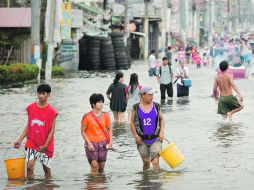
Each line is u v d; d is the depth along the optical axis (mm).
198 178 27266
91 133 28938
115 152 34844
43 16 102625
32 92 70875
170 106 57031
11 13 102000
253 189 24781
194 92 71062
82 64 119312
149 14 180125
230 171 28891
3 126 45062
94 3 158250
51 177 28250
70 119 47906
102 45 119375
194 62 147375
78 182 26938
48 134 27516
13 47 103875
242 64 124062
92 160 28797
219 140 37906
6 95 67312
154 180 26953
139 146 29328
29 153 27547
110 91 46250
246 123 44906
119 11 168250
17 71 83438
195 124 44969
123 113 46250
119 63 121875
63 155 34469
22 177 27891
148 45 185625
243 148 34969
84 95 66312
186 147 35781
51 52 92250
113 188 25438
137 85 45719
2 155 34500
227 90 45969
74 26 124562
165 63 62781
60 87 76688
